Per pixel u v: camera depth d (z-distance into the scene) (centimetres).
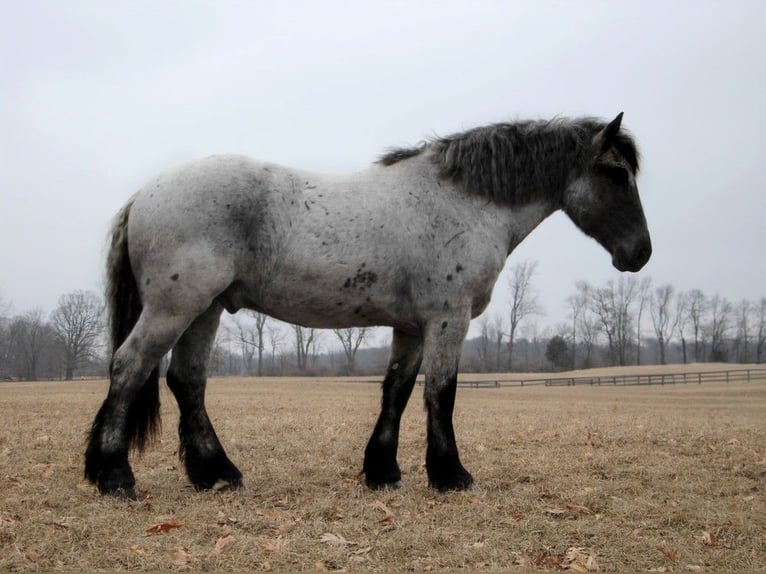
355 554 398
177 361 558
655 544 421
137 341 504
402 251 538
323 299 534
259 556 385
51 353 6312
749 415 1661
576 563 388
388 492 555
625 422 1304
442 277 543
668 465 717
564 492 564
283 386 3316
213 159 522
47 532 411
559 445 894
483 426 1177
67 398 2023
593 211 601
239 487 555
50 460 713
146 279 507
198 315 537
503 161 571
